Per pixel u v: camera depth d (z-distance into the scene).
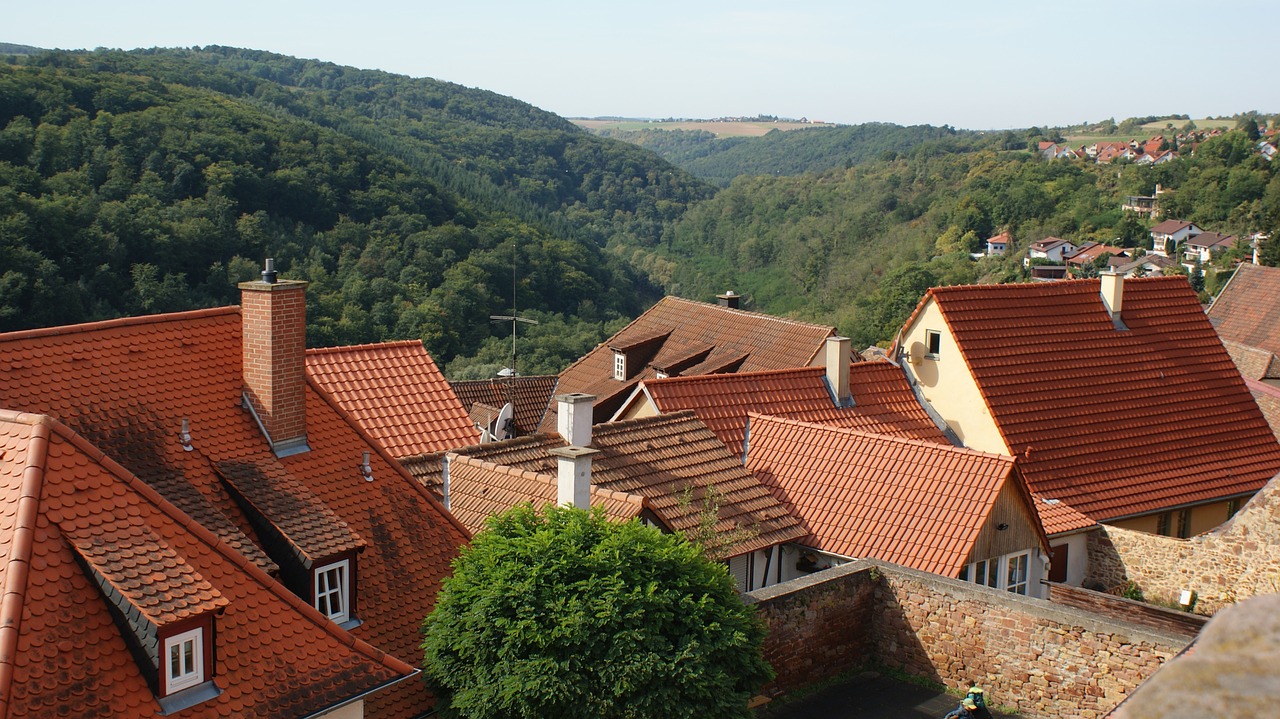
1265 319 46.53
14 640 10.67
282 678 12.64
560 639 13.67
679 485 21.80
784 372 28.48
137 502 12.47
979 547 20.78
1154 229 130.50
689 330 43.53
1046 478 27.39
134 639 11.49
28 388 14.88
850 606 19.31
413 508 17.73
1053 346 30.27
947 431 29.19
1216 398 31.56
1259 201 127.50
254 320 16.69
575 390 42.81
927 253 127.81
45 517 11.59
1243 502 30.08
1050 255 125.50
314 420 17.77
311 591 14.91
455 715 14.25
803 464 23.66
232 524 14.91
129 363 16.08
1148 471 28.78
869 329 97.12
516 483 20.05
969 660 18.55
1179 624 19.27
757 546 20.81
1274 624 1.88
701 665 13.89
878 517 21.61
